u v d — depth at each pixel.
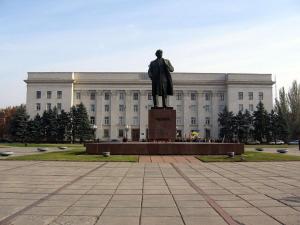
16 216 6.70
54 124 72.75
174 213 6.97
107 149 23.64
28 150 37.31
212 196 8.82
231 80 81.00
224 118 75.56
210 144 23.56
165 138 23.98
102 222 6.28
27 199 8.39
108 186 10.46
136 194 9.10
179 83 82.44
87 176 12.87
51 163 18.44
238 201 8.16
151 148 23.22
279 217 6.61
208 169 15.73
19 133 72.81
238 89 81.44
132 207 7.52
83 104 77.44
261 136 72.69
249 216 6.71
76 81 82.56
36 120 73.38
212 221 6.35
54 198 8.52
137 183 11.11
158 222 6.28
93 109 82.94
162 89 24.48
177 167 16.58
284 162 19.98
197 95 82.88
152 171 14.72
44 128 73.31
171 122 24.08
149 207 7.52
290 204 7.81
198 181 11.64
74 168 15.79
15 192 9.36
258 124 72.56
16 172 14.07
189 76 83.00
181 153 23.23
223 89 82.94
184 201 8.17
